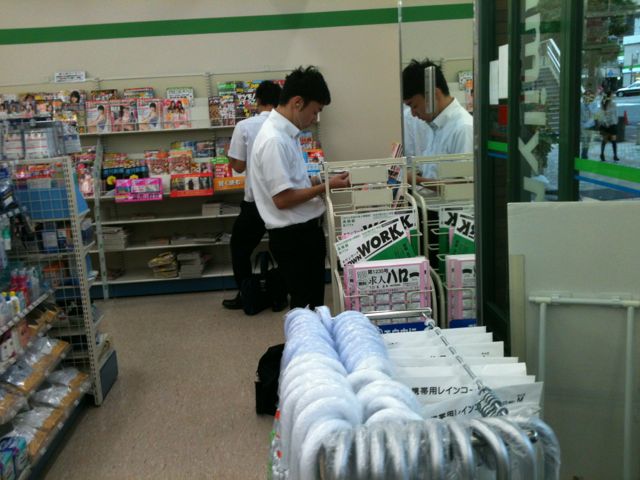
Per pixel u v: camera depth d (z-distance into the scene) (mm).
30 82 5688
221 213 5543
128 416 3199
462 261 2074
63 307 3256
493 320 2182
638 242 1469
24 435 2559
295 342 1178
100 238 5422
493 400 1043
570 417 1568
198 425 3062
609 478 1574
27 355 2830
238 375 3664
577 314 1525
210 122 5492
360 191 2496
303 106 2959
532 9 1853
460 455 797
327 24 5730
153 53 5707
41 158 3061
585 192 1619
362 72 5809
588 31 1551
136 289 5645
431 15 3420
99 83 5734
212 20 5680
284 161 2951
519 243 1517
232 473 2619
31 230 3012
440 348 1303
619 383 1535
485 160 2238
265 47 5742
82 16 5629
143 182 5289
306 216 3053
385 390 958
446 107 3037
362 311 1942
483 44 2156
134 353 4133
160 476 2623
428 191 2939
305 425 870
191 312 5027
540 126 1847
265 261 4844
